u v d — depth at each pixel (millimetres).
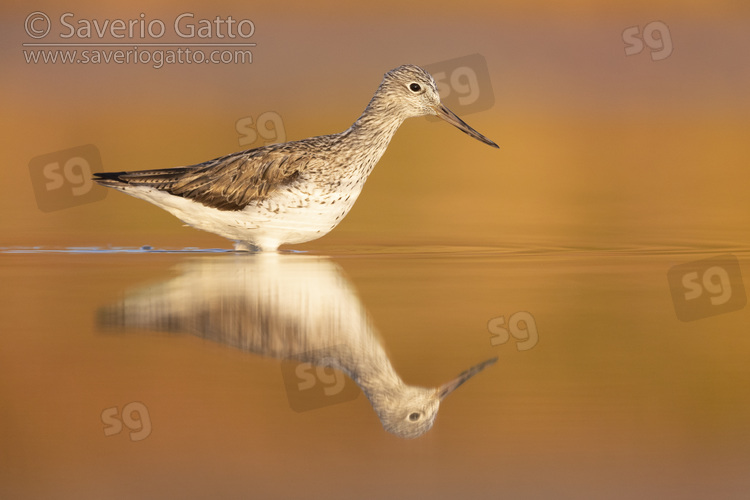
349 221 20812
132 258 16609
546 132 32469
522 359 11258
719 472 8406
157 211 22203
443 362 11047
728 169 27141
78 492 8141
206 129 30703
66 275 15008
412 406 9875
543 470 8414
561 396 10070
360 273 15414
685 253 17141
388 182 26125
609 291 14211
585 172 27203
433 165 28469
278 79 36688
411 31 40531
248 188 16156
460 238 18844
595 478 8305
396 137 31891
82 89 35375
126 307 13047
